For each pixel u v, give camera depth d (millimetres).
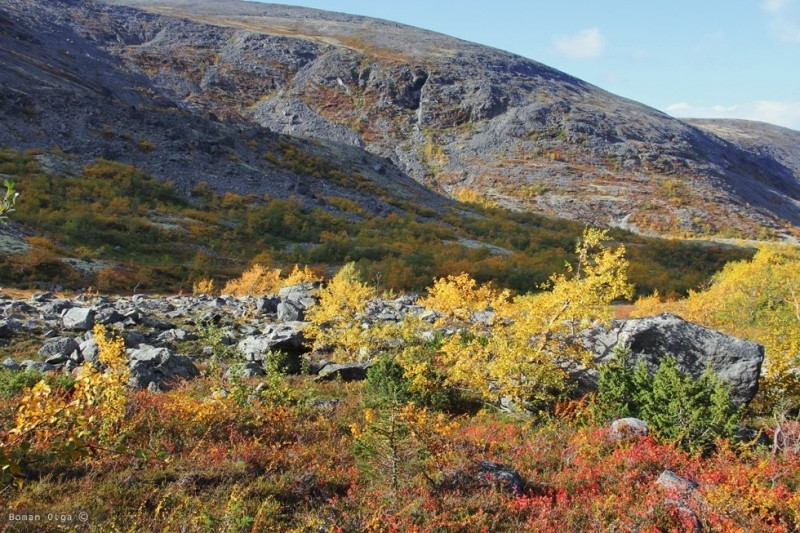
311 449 9508
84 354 16484
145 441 9039
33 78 118750
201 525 6449
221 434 9898
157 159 100938
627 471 8711
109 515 6547
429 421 9648
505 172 198125
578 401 13008
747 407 13375
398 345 18359
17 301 25016
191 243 68250
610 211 165625
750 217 168125
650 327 13734
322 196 112812
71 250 54406
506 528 7090
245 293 43469
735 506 7391
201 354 18562
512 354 13125
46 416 5738
